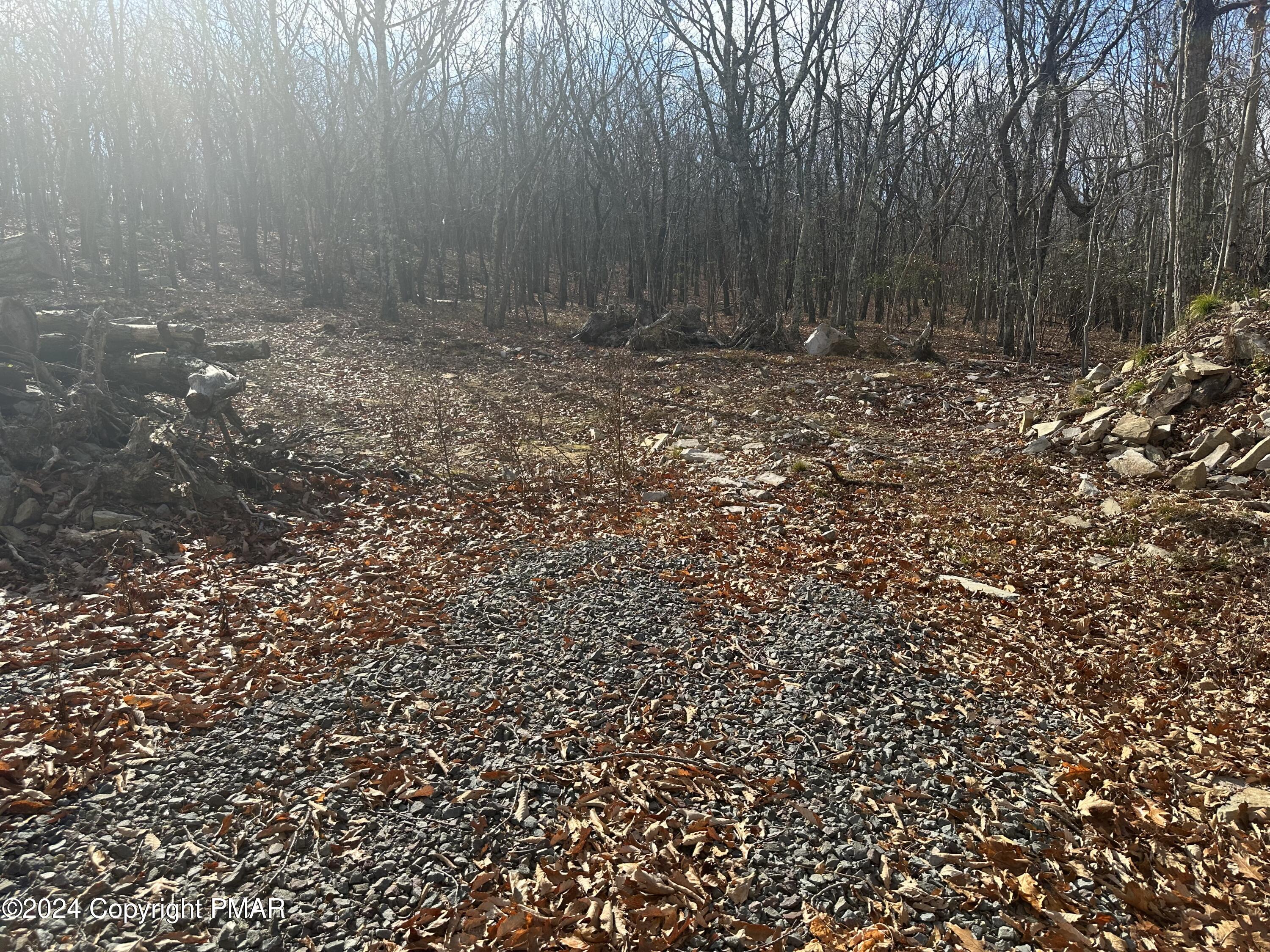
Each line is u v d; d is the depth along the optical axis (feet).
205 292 76.95
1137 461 33.19
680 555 23.41
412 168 108.47
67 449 24.57
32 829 10.62
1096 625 19.84
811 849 11.23
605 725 14.03
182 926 9.30
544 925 9.60
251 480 26.48
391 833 11.04
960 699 15.67
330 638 16.87
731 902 10.18
